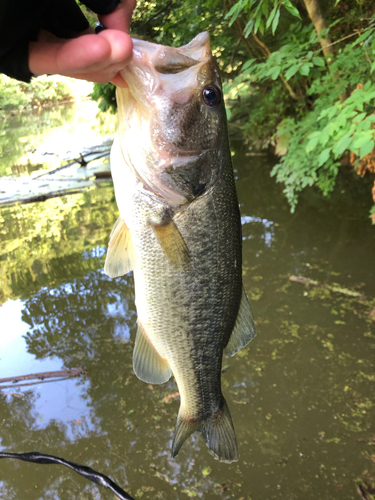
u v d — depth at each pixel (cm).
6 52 17
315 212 132
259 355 76
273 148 203
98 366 77
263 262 106
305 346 77
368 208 130
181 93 28
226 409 37
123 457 60
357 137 69
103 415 67
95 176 197
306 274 99
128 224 31
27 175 207
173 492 55
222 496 54
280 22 135
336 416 64
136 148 29
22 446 62
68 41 17
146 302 32
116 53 17
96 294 100
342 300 89
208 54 29
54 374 75
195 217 30
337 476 55
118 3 19
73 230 137
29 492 55
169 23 150
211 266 32
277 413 65
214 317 33
